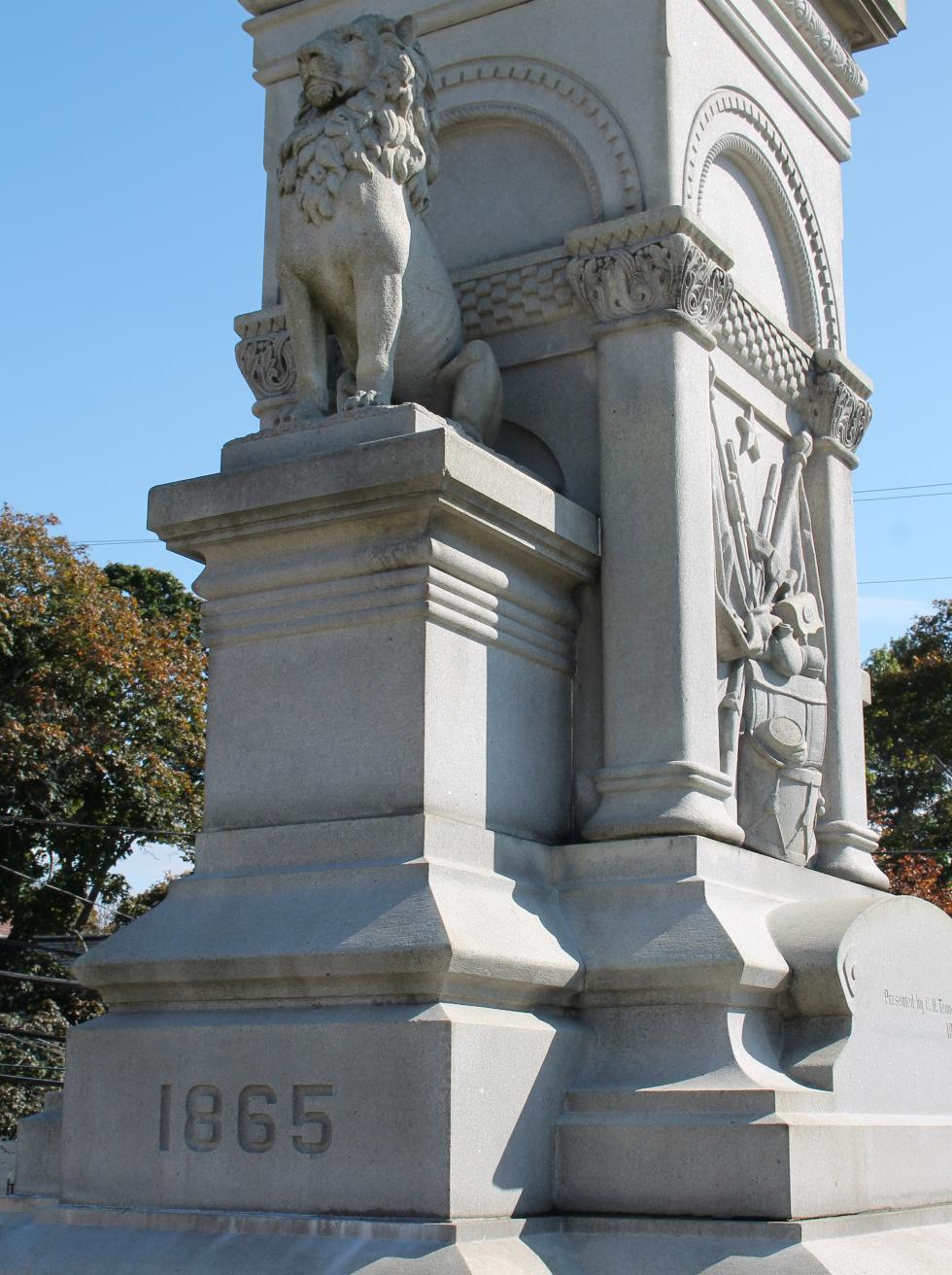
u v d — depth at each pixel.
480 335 6.59
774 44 7.47
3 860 23.73
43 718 23.39
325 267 5.88
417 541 5.29
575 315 6.40
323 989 4.98
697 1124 4.93
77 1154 5.25
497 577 5.60
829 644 7.28
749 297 6.89
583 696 6.07
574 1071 5.29
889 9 8.24
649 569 5.95
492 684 5.62
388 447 5.27
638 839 5.66
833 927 5.68
